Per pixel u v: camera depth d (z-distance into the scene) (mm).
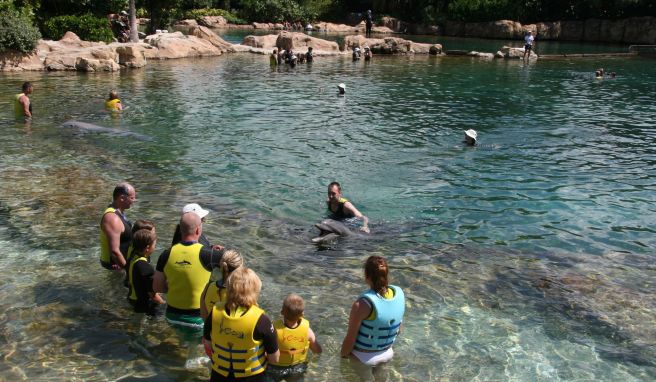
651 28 55250
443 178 12961
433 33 64875
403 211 10883
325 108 21125
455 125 18844
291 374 5695
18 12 29328
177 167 13320
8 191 11195
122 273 7926
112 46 30688
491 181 12805
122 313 6898
